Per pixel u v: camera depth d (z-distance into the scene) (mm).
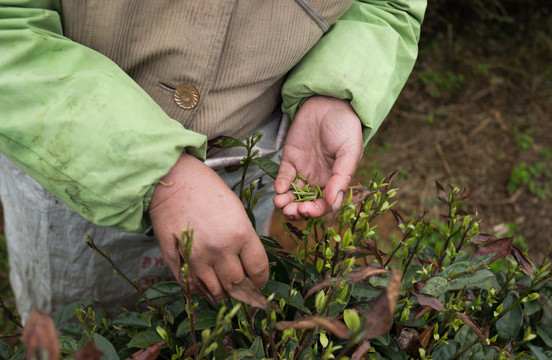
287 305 1084
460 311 1088
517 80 4352
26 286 1813
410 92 4258
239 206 995
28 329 595
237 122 1300
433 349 1135
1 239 2777
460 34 4727
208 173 1025
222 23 1117
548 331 1215
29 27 1035
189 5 1109
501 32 4742
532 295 1089
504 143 3842
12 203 1618
